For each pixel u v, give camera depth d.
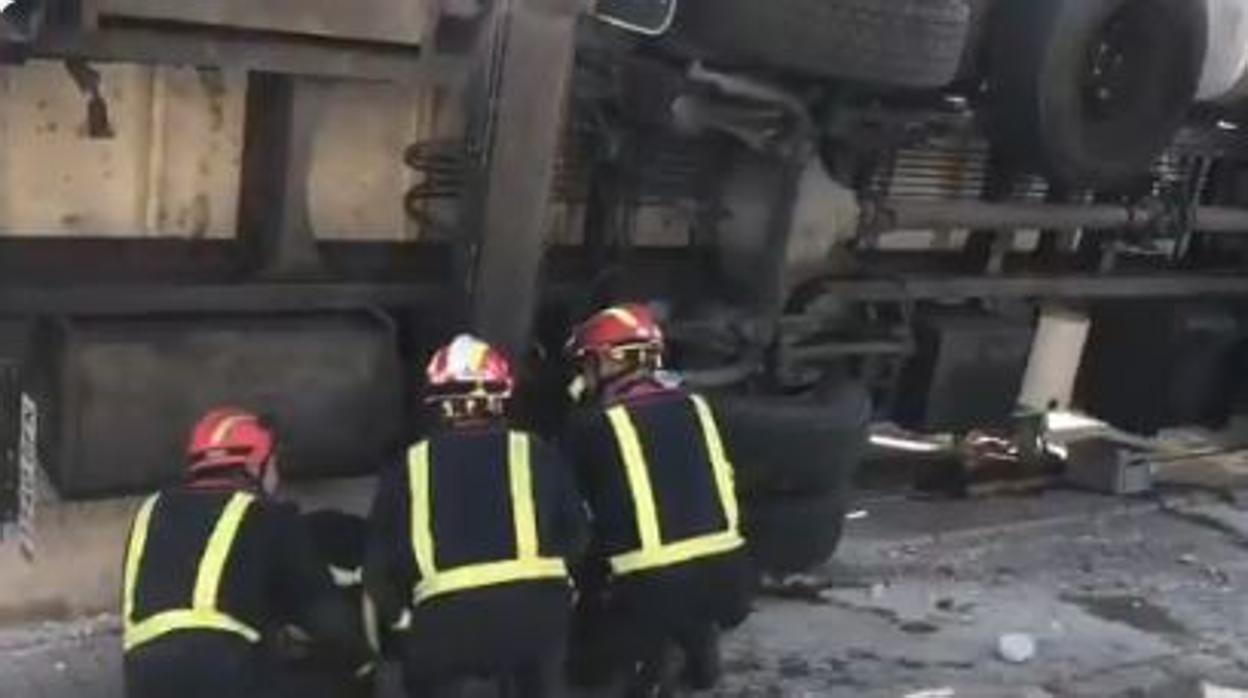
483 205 4.64
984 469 7.44
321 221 4.97
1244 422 8.73
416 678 4.14
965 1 5.29
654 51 4.94
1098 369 7.78
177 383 4.34
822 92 5.23
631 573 4.43
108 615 4.97
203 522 3.82
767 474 5.28
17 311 4.20
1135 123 6.01
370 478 5.04
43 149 4.48
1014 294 6.77
